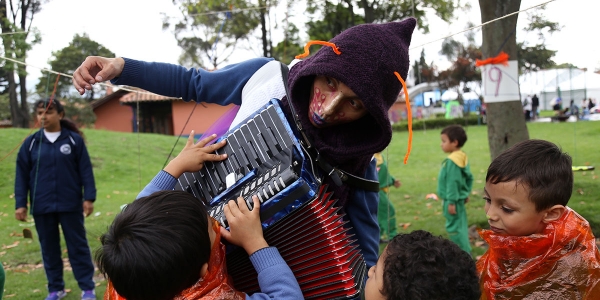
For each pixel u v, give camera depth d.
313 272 1.60
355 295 1.58
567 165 1.70
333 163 1.80
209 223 1.55
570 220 1.67
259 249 1.54
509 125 5.80
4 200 9.09
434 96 27.92
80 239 4.45
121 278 1.39
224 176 1.73
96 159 12.58
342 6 18.19
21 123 16.00
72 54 10.36
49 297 4.46
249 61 2.15
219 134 2.11
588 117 18.14
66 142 4.36
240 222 1.55
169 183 1.71
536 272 1.67
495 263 1.80
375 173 2.04
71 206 4.35
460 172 5.06
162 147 15.18
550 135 13.71
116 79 2.02
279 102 1.78
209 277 1.50
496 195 1.73
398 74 1.63
